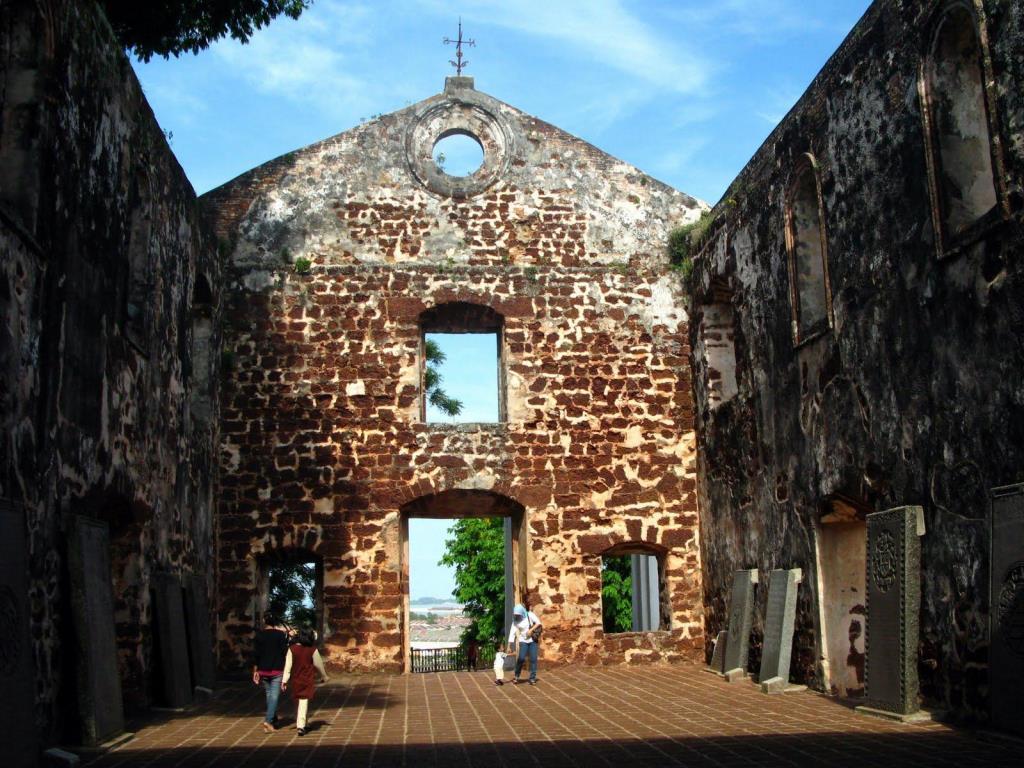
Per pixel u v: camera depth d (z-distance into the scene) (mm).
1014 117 8766
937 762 7695
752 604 14789
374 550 17234
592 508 17672
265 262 18078
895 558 10383
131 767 8359
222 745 9562
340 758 8695
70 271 9914
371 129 18734
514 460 17703
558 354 18141
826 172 12383
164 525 13477
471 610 36594
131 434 11938
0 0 9047
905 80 10570
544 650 17125
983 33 9117
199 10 15352
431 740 9664
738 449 15625
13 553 7984
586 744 9148
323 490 17359
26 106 9281
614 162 19000
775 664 13219
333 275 18109
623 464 17859
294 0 15602
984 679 9109
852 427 11742
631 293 18484
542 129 19016
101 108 10891
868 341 11344
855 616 12633
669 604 17531
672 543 17688
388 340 17938
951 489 9688
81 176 10273
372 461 17500
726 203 16203
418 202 18516
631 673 16125
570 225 18656
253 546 17125
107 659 10023
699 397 17797
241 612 16891
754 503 14922
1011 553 8477
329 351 17844
